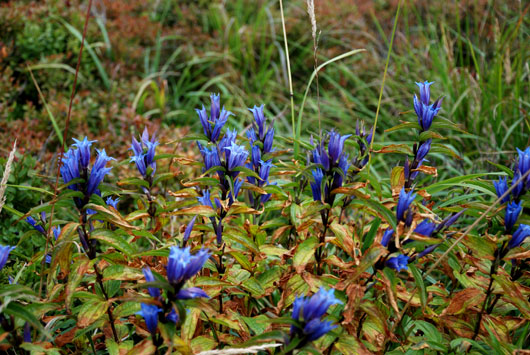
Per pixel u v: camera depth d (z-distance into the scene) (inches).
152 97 71.1
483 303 33.0
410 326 35.0
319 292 27.7
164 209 34.9
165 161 50.8
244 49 84.5
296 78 83.6
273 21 88.7
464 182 35.9
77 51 67.6
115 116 59.7
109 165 51.4
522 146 54.7
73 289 30.7
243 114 70.8
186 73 78.2
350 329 31.7
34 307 30.4
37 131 54.8
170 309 29.0
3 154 49.4
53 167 48.4
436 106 34.4
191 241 35.5
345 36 87.5
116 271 31.8
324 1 92.3
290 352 29.3
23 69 62.2
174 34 86.1
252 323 33.1
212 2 94.7
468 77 61.8
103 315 33.0
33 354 31.0
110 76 71.6
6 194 42.6
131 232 32.6
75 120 57.0
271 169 36.5
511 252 31.7
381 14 91.9
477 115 58.8
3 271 38.3
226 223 34.5
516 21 69.9
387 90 73.1
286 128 71.1
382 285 32.9
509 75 56.8
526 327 34.0
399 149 35.2
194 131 69.2
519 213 31.2
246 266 34.8
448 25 82.7
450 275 35.1
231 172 33.5
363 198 31.1
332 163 31.4
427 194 34.4
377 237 31.7
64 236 30.3
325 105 73.0
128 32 80.1
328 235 37.4
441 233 32.4
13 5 66.1
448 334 35.4
